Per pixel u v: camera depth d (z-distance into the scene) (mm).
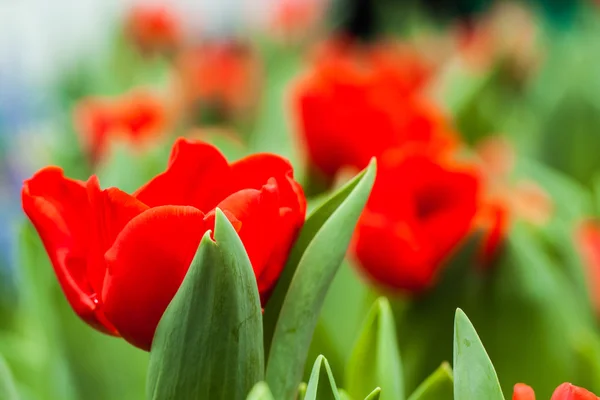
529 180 942
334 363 716
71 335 758
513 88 1415
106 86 1517
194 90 1342
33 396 780
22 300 926
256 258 579
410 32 1801
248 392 572
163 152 904
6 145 1409
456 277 741
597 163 1062
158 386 571
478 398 562
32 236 770
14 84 1585
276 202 577
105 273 583
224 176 596
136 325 578
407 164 741
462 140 1210
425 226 735
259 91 1444
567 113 1077
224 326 565
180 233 567
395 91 865
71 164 1090
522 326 730
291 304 591
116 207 573
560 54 1292
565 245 804
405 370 743
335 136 820
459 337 566
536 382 725
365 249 733
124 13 1680
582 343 710
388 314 636
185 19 1898
